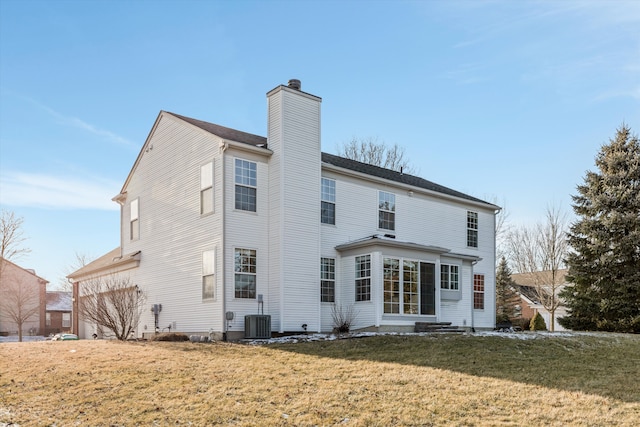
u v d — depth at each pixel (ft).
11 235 133.49
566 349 46.37
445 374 34.58
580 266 83.15
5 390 31.40
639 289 77.05
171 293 60.13
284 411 27.04
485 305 79.87
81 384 32.17
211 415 26.50
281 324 53.21
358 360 38.40
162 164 64.90
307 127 58.80
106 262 79.05
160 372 34.73
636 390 31.94
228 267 52.29
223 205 52.90
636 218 78.84
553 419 26.21
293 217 55.77
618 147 85.40
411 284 60.70
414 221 71.72
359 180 65.72
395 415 26.53
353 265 60.34
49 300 170.19
